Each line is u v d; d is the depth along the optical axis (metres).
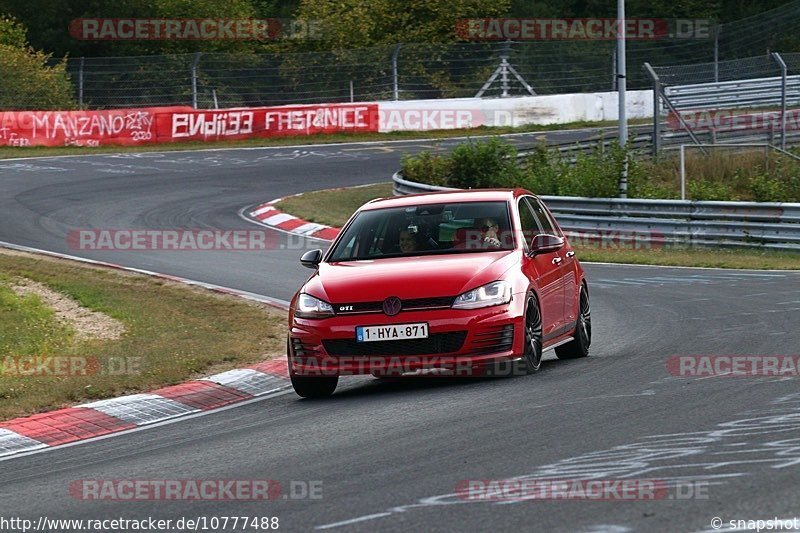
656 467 17.62
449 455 19.91
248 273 56.12
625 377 27.77
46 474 21.83
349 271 28.98
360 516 16.02
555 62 145.25
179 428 26.28
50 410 28.95
